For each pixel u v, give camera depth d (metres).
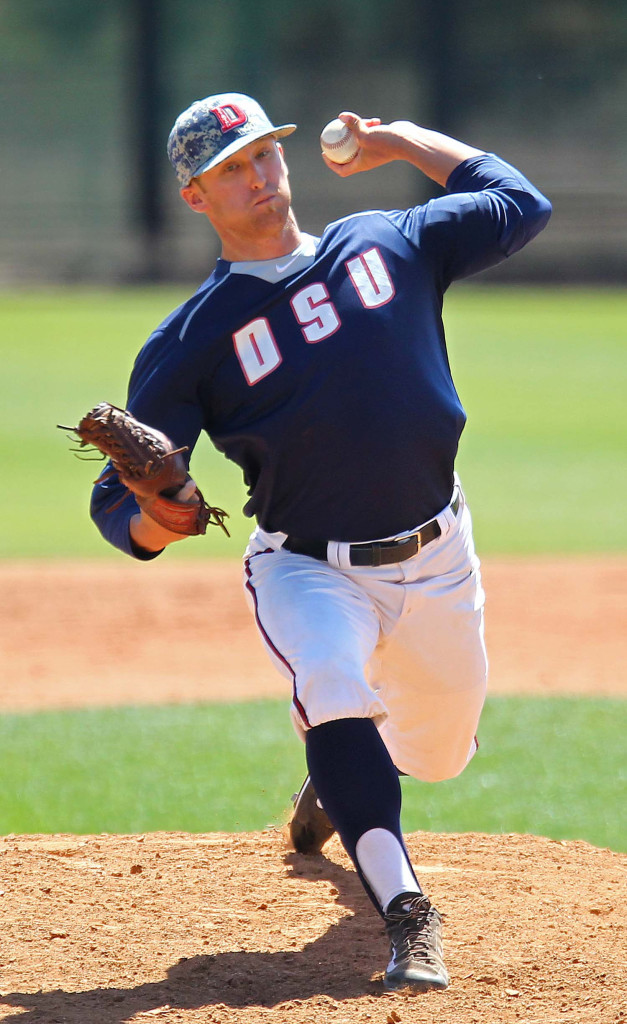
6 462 52.19
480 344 90.12
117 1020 9.36
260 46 176.38
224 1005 9.62
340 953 10.66
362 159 12.36
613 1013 9.39
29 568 35.03
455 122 155.62
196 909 11.78
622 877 12.88
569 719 20.97
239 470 50.06
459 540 11.27
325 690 10.02
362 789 9.96
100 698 23.05
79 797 16.84
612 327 98.50
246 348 10.65
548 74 170.12
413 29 175.25
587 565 34.75
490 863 13.34
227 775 17.88
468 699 11.66
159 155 146.00
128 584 33.31
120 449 9.71
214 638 28.12
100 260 140.75
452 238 11.33
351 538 10.90
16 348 86.56
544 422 61.91
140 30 141.62
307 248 10.94
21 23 185.38
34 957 10.63
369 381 10.59
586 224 148.38
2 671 25.19
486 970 10.16
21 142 178.25
